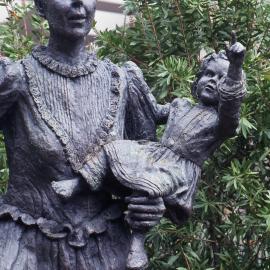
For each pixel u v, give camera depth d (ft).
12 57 17.94
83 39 11.15
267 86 17.04
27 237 10.84
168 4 18.52
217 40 18.75
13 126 11.05
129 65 11.73
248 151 17.80
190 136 11.08
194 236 17.29
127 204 10.90
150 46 18.56
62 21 10.85
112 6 28.14
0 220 11.02
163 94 16.81
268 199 17.12
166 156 11.04
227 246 17.47
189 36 18.56
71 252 10.77
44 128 10.80
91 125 11.00
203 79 11.23
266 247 17.37
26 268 10.70
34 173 10.90
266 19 18.78
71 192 10.67
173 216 11.11
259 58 17.66
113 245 11.02
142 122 11.69
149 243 17.60
